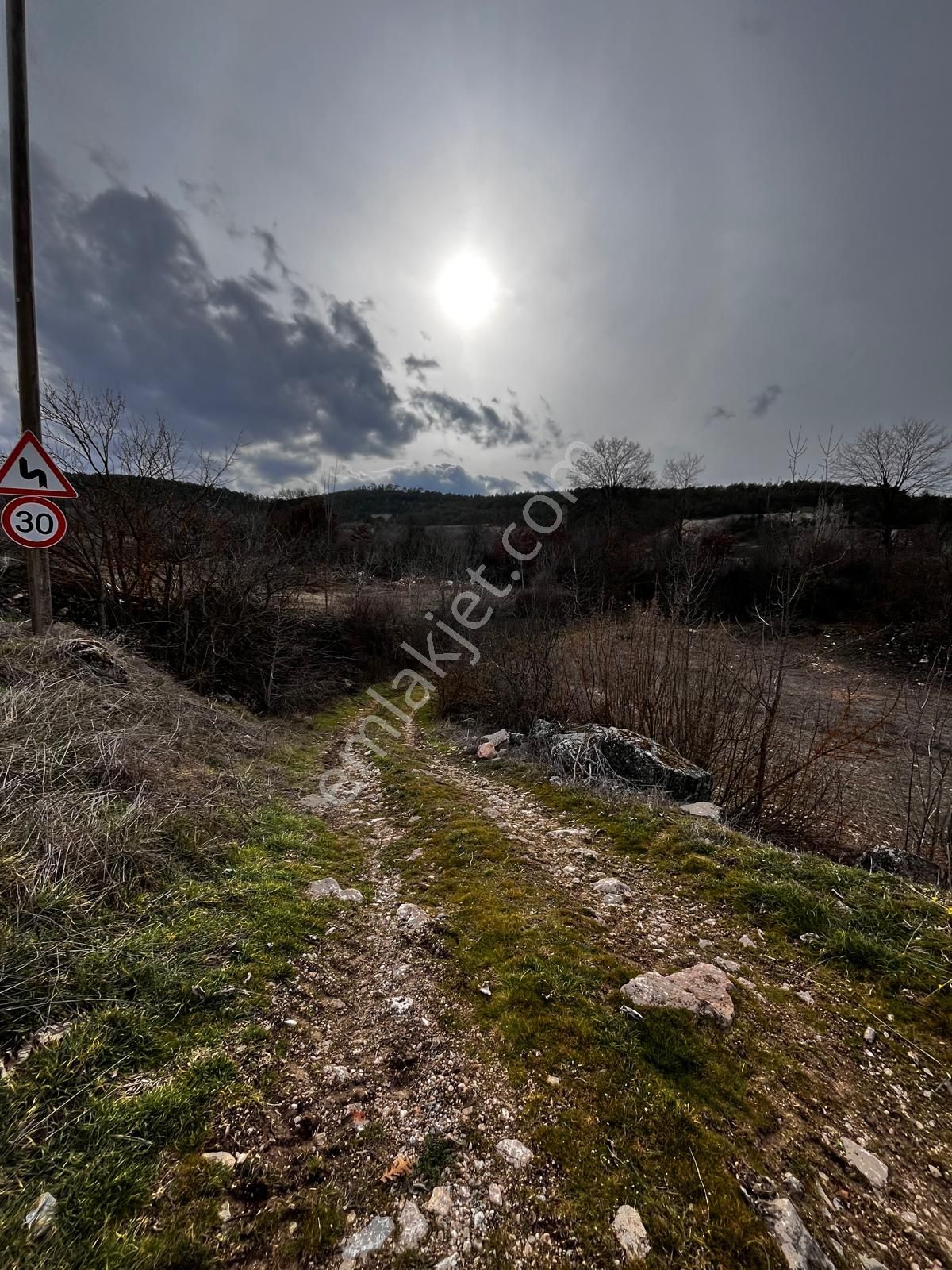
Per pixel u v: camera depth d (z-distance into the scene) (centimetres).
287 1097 181
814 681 1236
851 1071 207
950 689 1161
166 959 229
